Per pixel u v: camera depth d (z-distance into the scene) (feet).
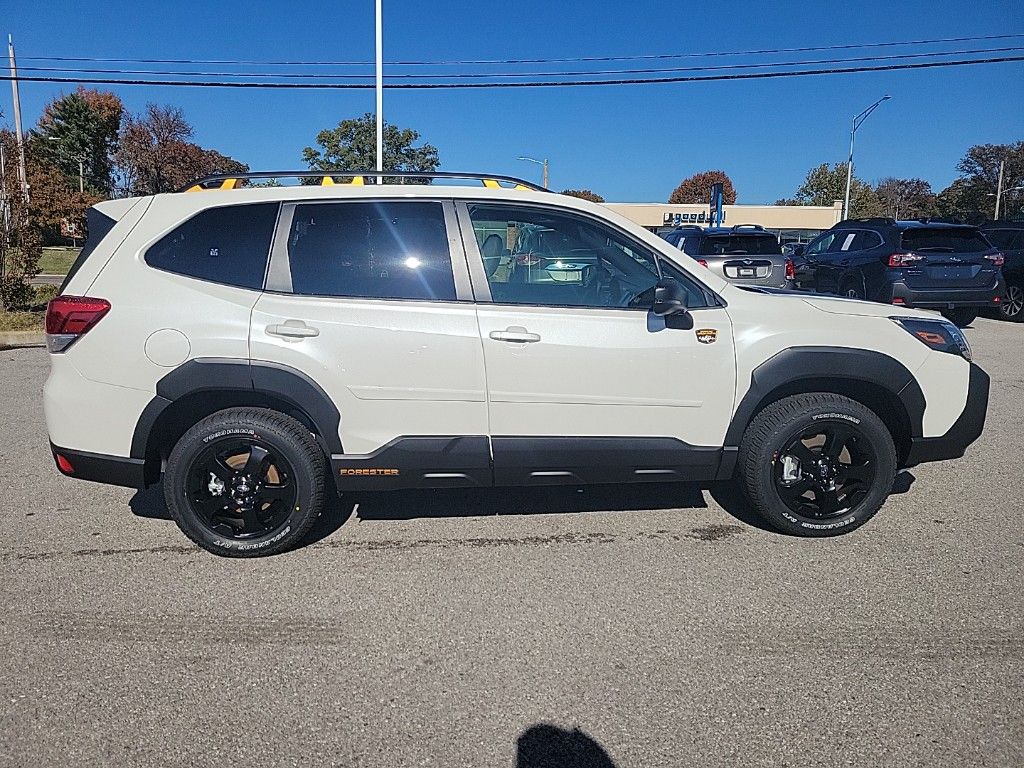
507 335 12.62
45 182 48.49
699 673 9.86
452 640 10.64
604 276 13.35
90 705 9.16
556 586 12.24
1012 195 268.00
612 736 8.68
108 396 12.46
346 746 8.50
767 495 13.74
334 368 12.50
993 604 11.62
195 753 8.37
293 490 13.04
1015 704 9.18
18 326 40.14
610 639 10.67
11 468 18.08
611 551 13.57
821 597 11.85
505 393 12.78
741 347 13.24
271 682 9.65
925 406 13.80
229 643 10.54
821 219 183.83
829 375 13.35
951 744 8.50
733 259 44.09
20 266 45.75
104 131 230.48
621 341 12.92
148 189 173.58
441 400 12.75
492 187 13.51
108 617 11.23
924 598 11.82
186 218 12.85
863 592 12.01
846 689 9.50
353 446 12.78
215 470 12.98
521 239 13.16
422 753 8.39
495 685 9.61
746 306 13.52
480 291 12.87
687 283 13.44
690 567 12.92
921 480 17.49
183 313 12.41
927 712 9.05
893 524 14.82
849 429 13.65
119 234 12.83
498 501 15.99
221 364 12.36
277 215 12.92
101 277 12.59
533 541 14.01
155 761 8.24
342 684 9.62
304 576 12.57
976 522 14.92
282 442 12.79
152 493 16.49
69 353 12.51
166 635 10.73
